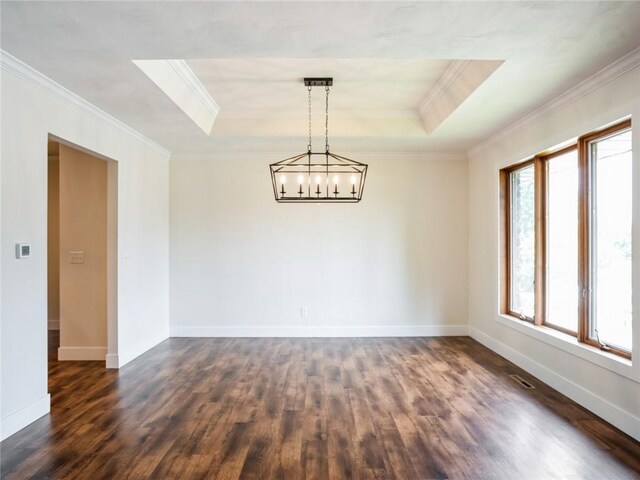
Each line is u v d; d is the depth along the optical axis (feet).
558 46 8.48
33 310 9.84
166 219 18.60
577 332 11.44
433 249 18.92
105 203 15.33
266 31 7.95
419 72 12.06
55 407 10.74
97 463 8.04
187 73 11.89
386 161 18.90
